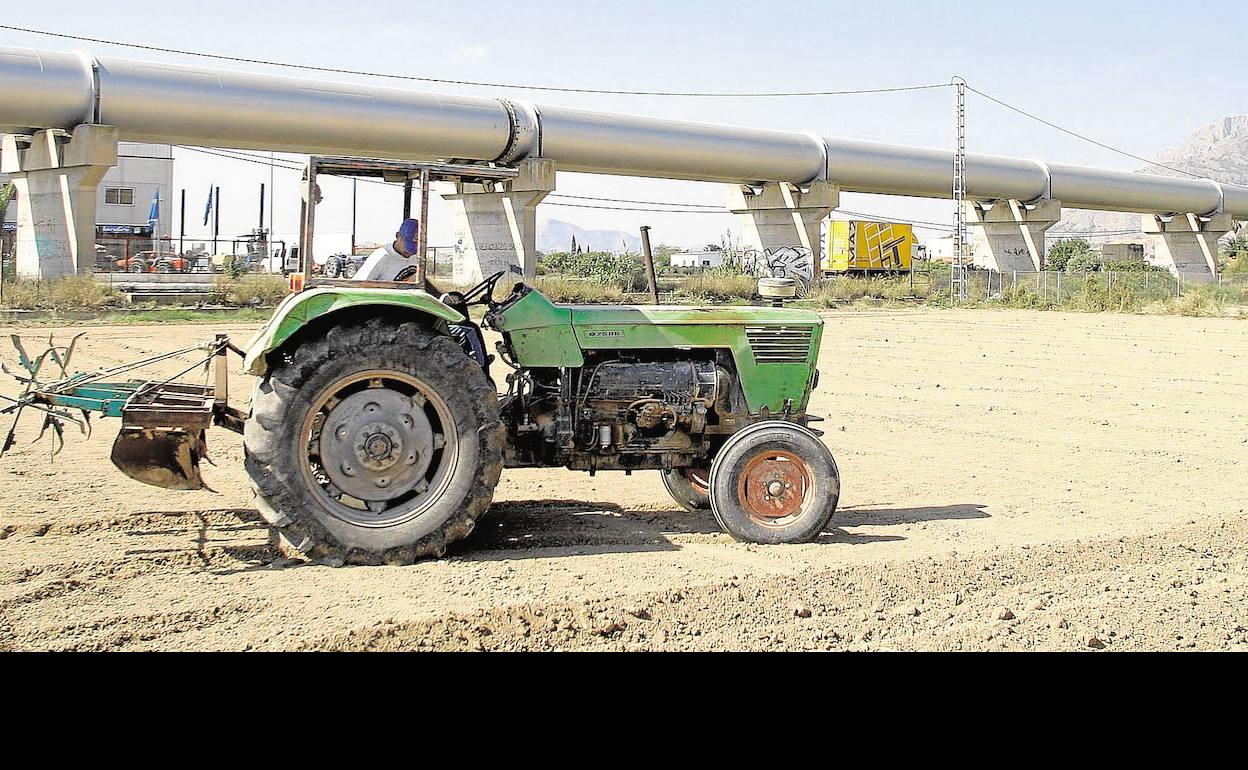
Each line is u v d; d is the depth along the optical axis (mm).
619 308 7504
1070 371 18922
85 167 30828
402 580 6129
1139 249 83938
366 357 6387
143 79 31438
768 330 7668
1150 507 8578
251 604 5637
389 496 6586
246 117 32938
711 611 5766
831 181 48375
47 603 5598
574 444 7410
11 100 29859
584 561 6660
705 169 44531
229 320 26984
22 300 27891
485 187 40750
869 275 59906
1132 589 6359
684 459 7629
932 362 20422
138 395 6754
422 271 6805
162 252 53531
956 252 49594
